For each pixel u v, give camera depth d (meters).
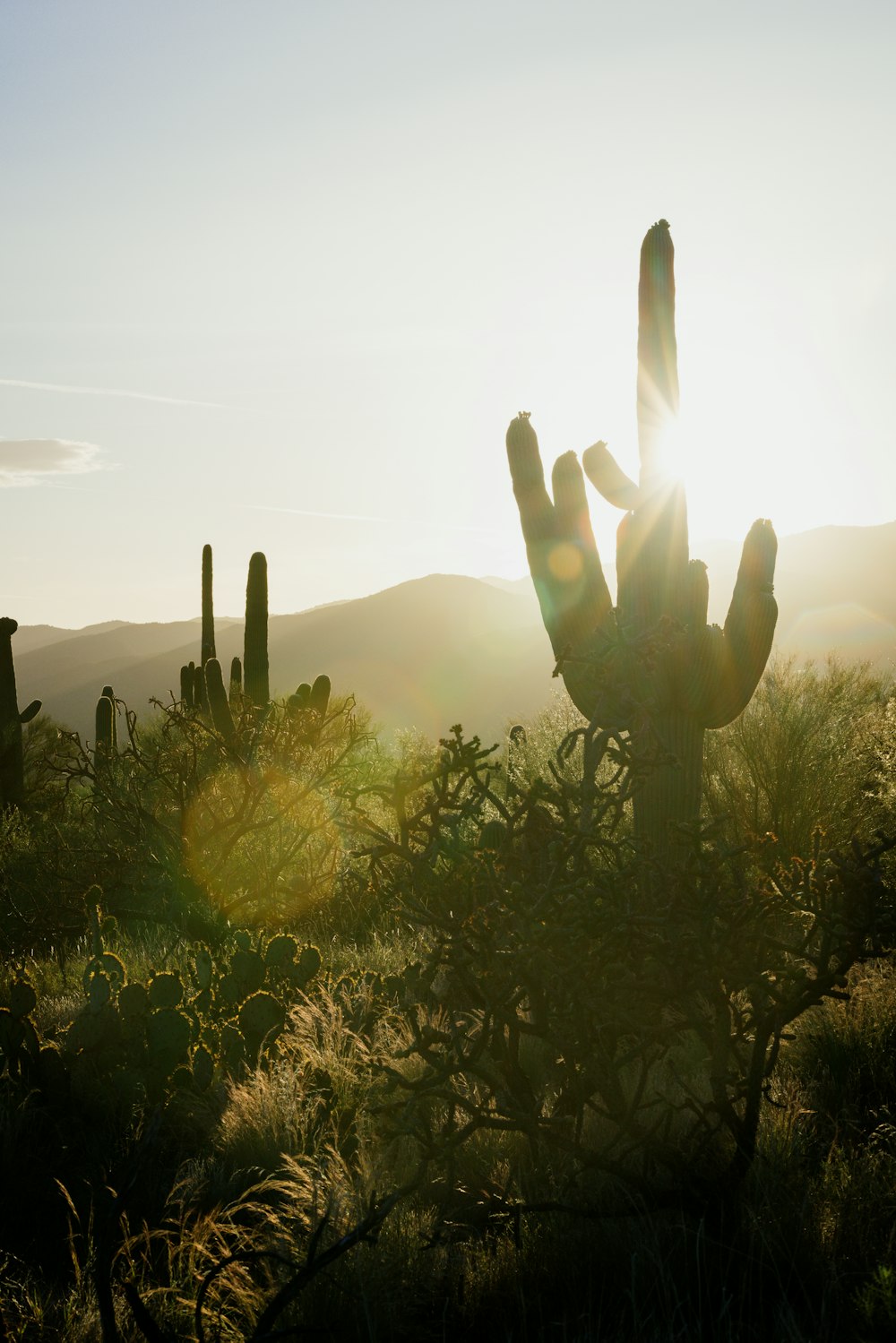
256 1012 5.74
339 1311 3.19
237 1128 4.72
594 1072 3.56
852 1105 4.53
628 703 3.60
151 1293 3.19
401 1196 3.33
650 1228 3.46
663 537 6.81
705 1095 4.25
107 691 17.64
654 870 3.56
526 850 3.56
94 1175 4.51
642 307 7.32
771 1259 3.27
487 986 3.50
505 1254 3.47
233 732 11.54
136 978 7.77
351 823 3.65
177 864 10.45
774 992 3.54
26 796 16.11
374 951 8.05
